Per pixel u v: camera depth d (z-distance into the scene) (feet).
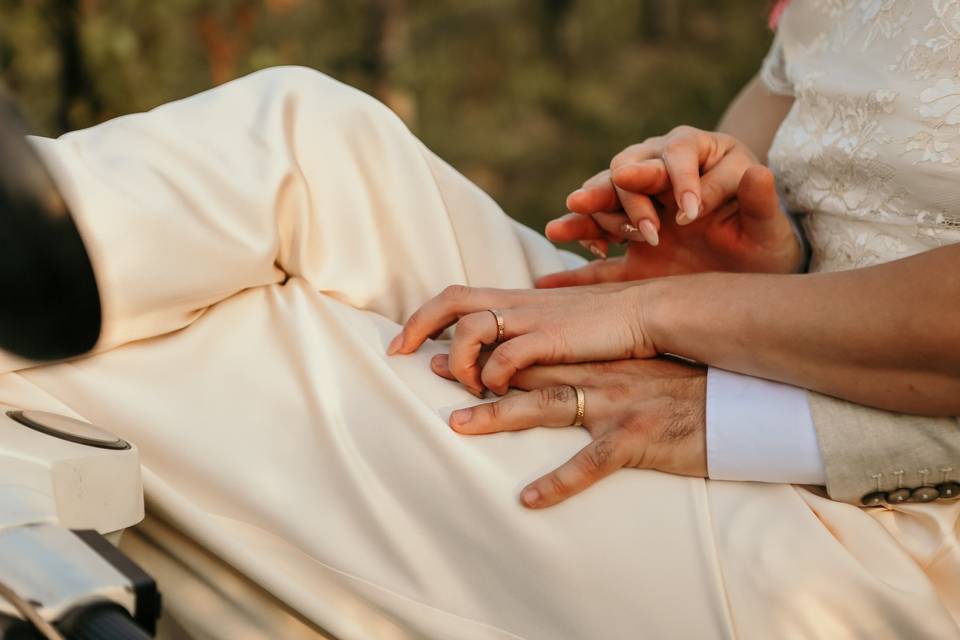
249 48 16.01
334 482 3.61
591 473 3.46
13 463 2.98
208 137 3.97
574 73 24.12
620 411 3.67
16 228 2.62
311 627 3.56
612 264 4.60
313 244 4.11
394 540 3.51
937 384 3.41
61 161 3.62
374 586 3.49
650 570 3.40
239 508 3.61
